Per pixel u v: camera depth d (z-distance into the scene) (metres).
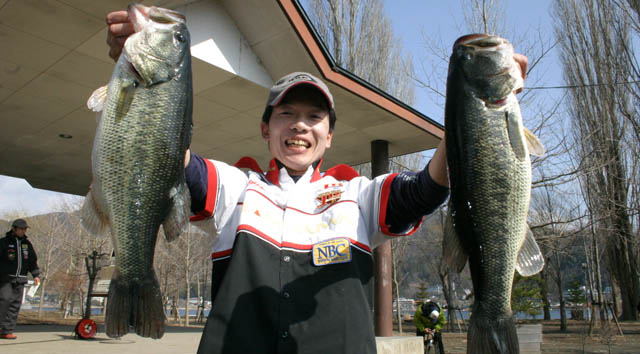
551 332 20.16
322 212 2.04
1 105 7.74
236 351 1.72
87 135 9.16
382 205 2.04
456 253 2.08
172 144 1.93
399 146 9.59
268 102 2.19
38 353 5.70
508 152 2.00
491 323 1.93
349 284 1.87
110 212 1.87
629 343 14.98
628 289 25.30
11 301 7.34
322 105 2.15
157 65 1.95
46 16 5.42
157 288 1.88
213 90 7.12
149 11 2.04
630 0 18.73
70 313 26.16
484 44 2.05
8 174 12.00
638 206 19.42
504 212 1.98
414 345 6.73
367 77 19.52
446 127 2.00
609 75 20.20
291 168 2.16
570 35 21.52
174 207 1.94
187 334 9.34
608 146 17.95
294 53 6.79
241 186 2.12
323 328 1.77
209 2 6.56
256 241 1.90
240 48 6.81
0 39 5.81
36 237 29.45
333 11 19.36
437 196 1.93
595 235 17.56
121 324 1.79
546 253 16.75
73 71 6.59
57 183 12.98
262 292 1.80
